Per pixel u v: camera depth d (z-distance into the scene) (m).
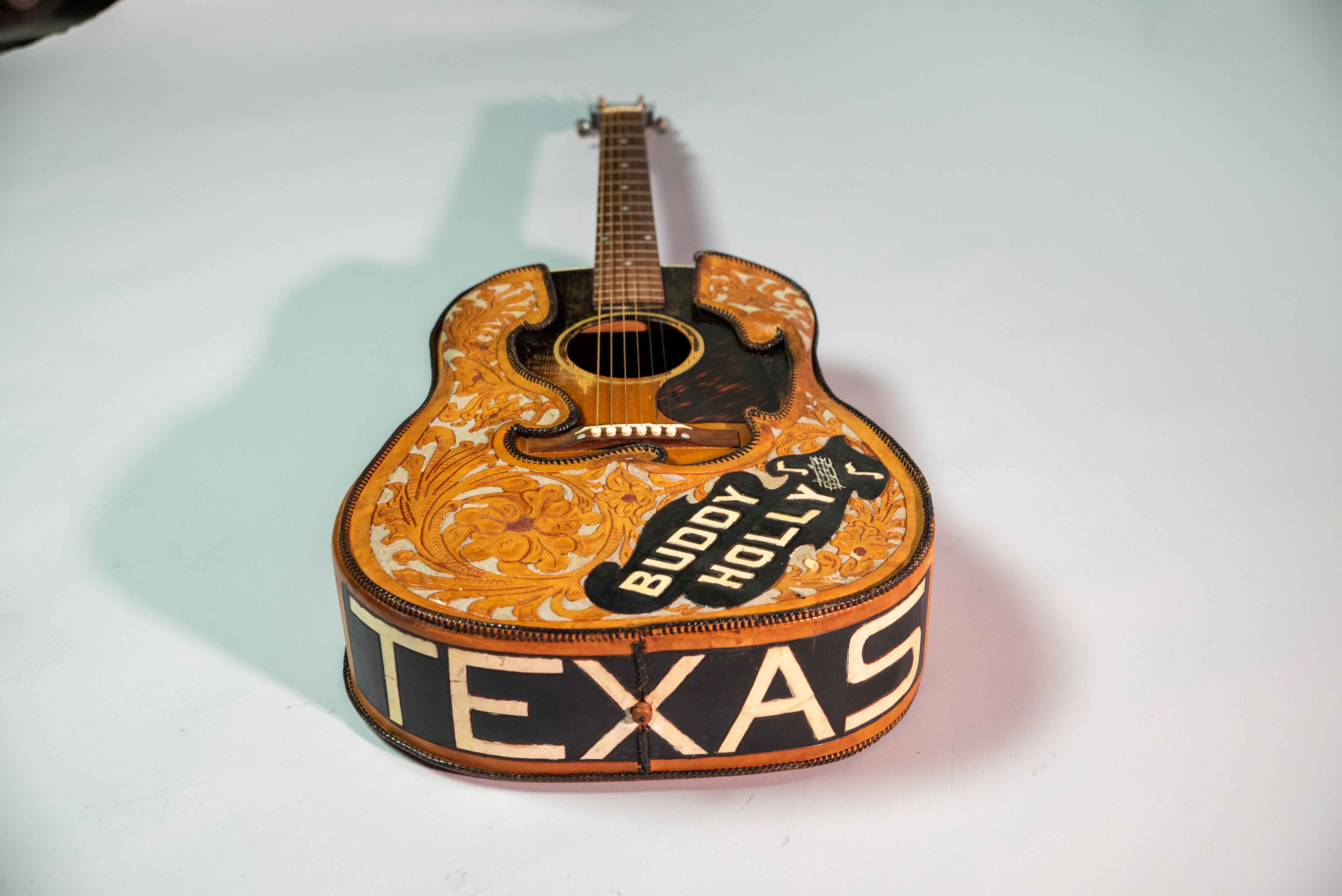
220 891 1.19
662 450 1.30
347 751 1.28
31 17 1.32
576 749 1.22
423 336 1.70
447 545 1.23
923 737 1.29
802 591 1.19
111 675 1.33
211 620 1.38
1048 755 1.28
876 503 1.27
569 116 2.09
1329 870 1.20
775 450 1.31
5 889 1.19
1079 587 1.41
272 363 1.66
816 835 1.23
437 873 1.21
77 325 1.71
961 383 1.64
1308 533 1.46
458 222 1.87
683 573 1.21
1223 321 1.71
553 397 1.36
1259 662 1.34
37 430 1.58
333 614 1.39
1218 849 1.21
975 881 1.20
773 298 1.50
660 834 1.23
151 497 1.50
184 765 1.27
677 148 2.02
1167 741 1.29
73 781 1.26
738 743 1.22
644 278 1.52
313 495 1.51
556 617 1.18
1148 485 1.52
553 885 1.20
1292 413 1.60
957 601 1.40
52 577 1.42
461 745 1.23
